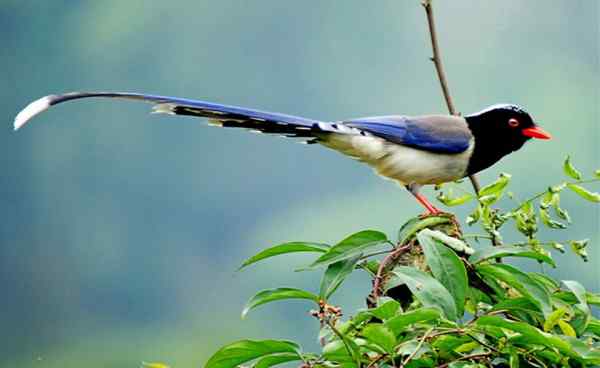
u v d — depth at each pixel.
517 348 5.60
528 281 5.78
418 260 6.11
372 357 5.52
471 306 6.09
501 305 5.80
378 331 5.23
